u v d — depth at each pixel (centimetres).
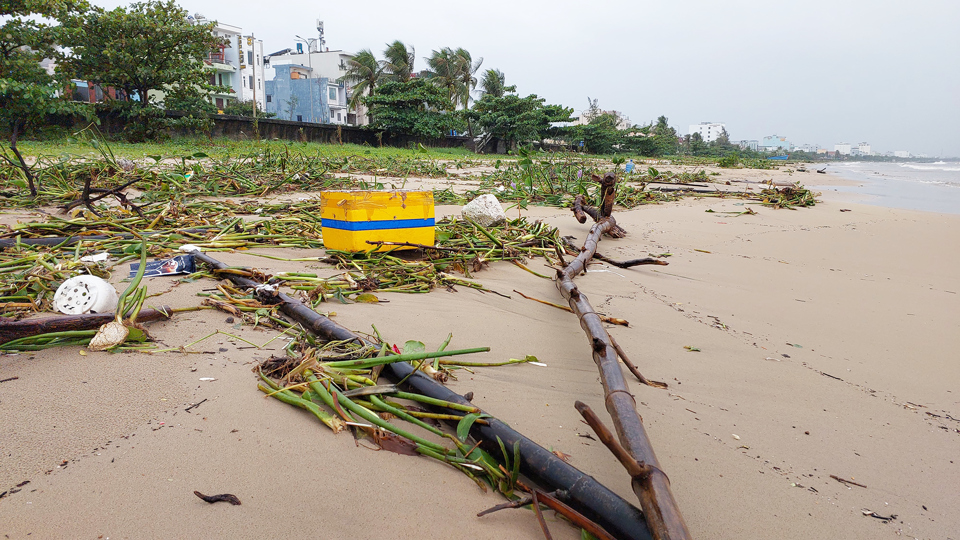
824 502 212
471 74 5644
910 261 700
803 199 1272
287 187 1092
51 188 909
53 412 230
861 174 3606
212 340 317
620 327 403
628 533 170
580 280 535
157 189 969
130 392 251
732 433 260
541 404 272
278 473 201
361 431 228
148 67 2697
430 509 189
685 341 381
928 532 199
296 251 584
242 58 6144
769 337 401
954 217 1130
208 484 193
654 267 613
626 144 6975
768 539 190
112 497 183
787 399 300
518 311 424
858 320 451
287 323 343
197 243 559
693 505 204
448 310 414
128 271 466
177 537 167
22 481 187
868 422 279
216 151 2138
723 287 540
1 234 545
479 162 2681
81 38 2491
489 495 200
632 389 298
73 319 300
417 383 259
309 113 6894
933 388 325
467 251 582
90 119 2448
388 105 4547
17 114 2255
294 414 242
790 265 651
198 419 233
